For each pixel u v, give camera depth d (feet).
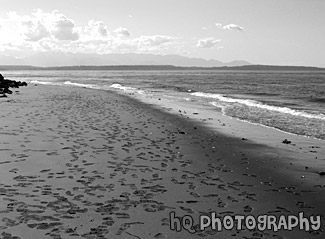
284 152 36.19
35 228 16.46
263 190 23.98
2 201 19.49
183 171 27.63
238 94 130.11
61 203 19.65
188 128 49.52
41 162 27.78
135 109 69.87
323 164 31.50
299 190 24.21
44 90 115.55
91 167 27.14
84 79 292.61
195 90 154.40
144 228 17.16
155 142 38.14
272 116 65.51
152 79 309.63
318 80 271.08
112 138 38.70
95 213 18.53
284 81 254.06
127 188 22.82
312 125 54.90
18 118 49.34
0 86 106.93
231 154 34.65
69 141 35.86
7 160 27.91
